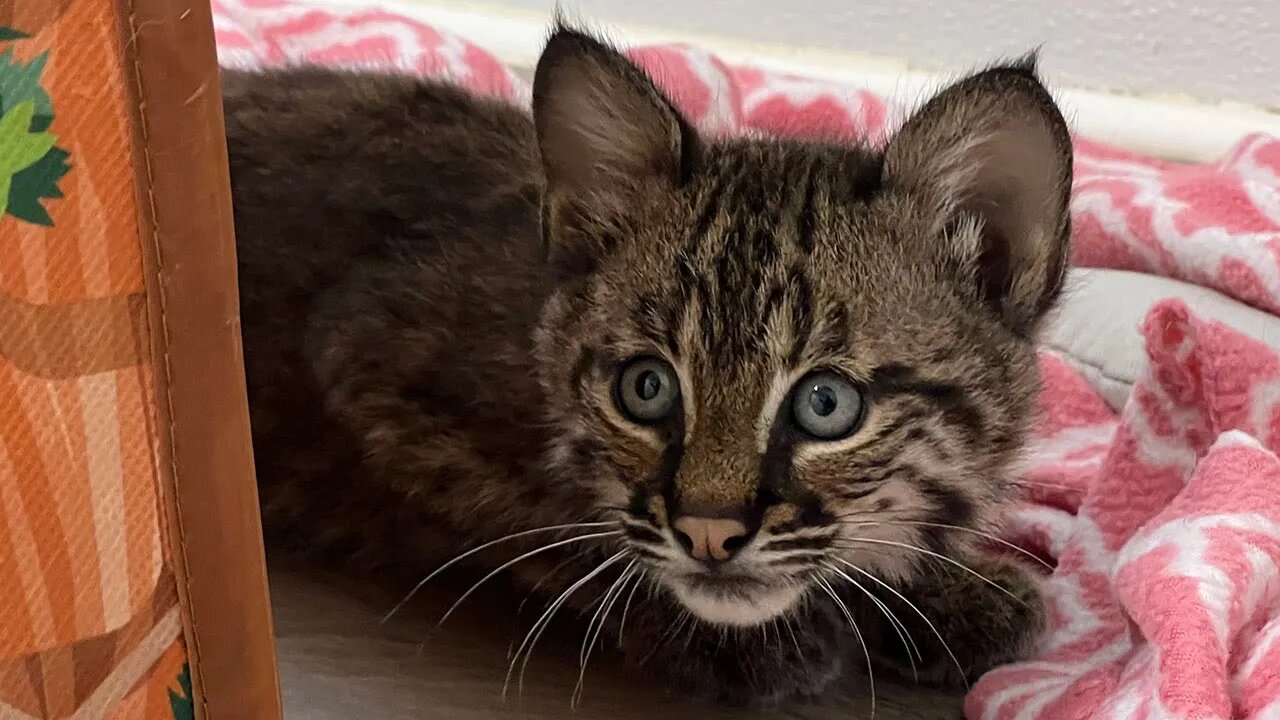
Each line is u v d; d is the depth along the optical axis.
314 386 0.58
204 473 0.43
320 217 0.58
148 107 0.41
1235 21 0.76
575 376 0.53
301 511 0.59
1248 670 0.50
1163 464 0.56
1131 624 0.53
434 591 0.59
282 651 0.56
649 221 0.53
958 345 0.52
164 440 0.42
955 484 0.53
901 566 0.55
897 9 0.80
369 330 0.57
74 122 0.41
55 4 0.40
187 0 0.40
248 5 0.75
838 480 0.51
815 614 0.56
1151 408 0.56
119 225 0.41
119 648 0.43
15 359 0.41
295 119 0.60
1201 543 0.52
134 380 0.42
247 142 0.59
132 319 0.42
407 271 0.57
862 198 0.52
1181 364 0.56
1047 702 0.52
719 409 0.51
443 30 0.76
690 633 0.55
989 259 0.53
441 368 0.56
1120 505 0.57
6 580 0.43
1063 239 0.52
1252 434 0.55
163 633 0.43
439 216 0.58
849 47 0.82
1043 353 0.63
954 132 0.52
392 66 0.66
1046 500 0.60
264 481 0.59
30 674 0.43
